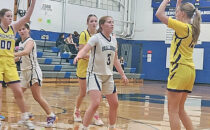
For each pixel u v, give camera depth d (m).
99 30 4.25
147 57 19.50
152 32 19.34
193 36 3.66
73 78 13.92
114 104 4.25
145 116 6.38
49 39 15.36
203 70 17.92
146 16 19.52
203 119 6.39
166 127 5.31
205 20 17.86
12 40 4.32
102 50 4.12
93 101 4.03
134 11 19.66
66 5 16.05
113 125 4.35
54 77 13.13
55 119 4.97
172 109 3.76
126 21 19.17
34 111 6.24
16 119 5.34
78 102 5.47
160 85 16.09
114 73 15.48
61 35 14.86
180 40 3.66
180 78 3.65
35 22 14.77
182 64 3.66
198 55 17.98
